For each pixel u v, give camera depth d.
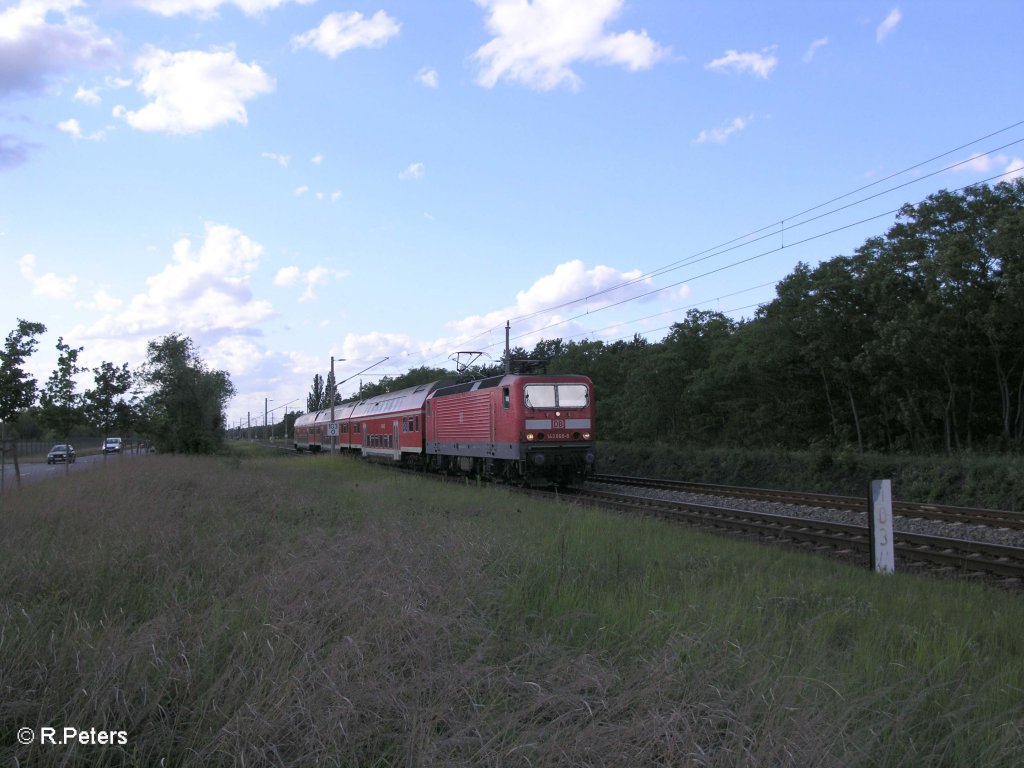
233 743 3.80
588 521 12.18
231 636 5.21
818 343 29.84
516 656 5.16
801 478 25.38
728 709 4.05
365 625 5.17
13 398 18.12
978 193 25.62
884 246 28.47
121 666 4.41
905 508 16.33
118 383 30.17
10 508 11.84
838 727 3.95
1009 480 18.62
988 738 4.12
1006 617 6.88
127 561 7.71
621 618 6.17
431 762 3.60
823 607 7.02
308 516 12.58
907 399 28.50
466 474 27.06
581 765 3.59
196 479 17.73
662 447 32.50
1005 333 24.77
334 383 47.38
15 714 4.06
